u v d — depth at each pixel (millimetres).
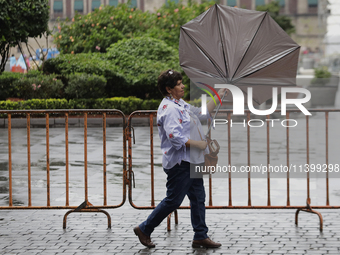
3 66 18766
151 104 16453
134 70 17859
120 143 11734
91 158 9797
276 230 5172
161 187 7285
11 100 16469
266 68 4930
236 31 4953
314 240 4844
